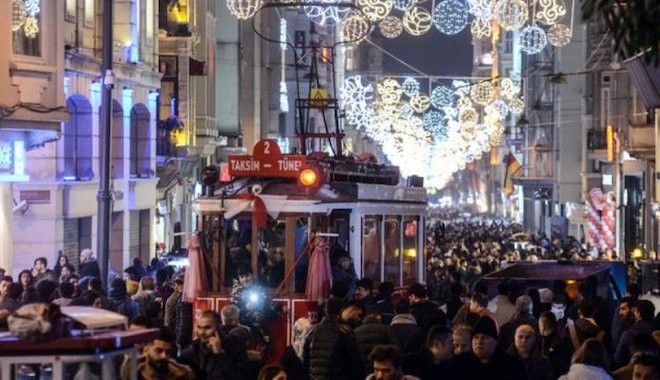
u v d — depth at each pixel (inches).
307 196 1203.9
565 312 1191.6
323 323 884.0
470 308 1055.6
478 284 1258.0
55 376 552.1
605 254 2593.5
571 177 4699.8
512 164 5354.3
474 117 3919.8
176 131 2728.8
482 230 4751.5
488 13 2183.8
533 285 1390.3
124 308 1120.2
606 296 1443.2
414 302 1106.1
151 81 2536.9
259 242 1195.9
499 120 4325.8
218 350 810.2
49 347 550.3
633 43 627.2
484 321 832.3
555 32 2402.8
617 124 3486.7
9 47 1577.3
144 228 2556.6
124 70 2300.7
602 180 3986.2
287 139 4303.6
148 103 2522.1
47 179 1952.5
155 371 657.6
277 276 1189.1
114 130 2338.8
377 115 3607.3
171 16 2837.1
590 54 4065.0
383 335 912.9
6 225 1750.7
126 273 1676.9
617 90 3494.1
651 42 624.1
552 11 2706.7
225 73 3617.1
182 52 2844.5
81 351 553.6
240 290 1139.9
